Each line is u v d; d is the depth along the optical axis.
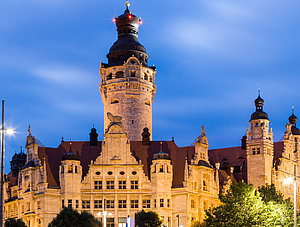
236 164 197.75
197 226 163.00
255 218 146.50
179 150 181.88
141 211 159.50
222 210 149.62
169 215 172.12
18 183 182.62
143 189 173.75
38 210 173.50
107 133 176.25
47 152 179.38
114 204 173.25
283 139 197.75
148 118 197.75
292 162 199.25
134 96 195.75
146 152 180.38
